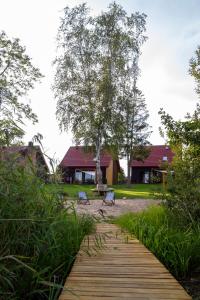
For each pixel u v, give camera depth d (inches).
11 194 142.8
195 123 347.9
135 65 1071.6
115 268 177.3
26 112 1003.9
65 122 1052.5
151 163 1769.2
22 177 157.2
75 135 1060.5
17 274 140.6
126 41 1041.5
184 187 293.9
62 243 180.4
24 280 142.9
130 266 181.2
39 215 155.8
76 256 187.3
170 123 352.5
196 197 281.9
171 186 295.6
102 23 1050.1
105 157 1694.1
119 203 799.7
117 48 1042.1
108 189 999.0
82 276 162.6
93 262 189.3
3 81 1007.6
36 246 148.0
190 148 344.5
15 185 147.6
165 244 218.8
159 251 213.8
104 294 137.8
